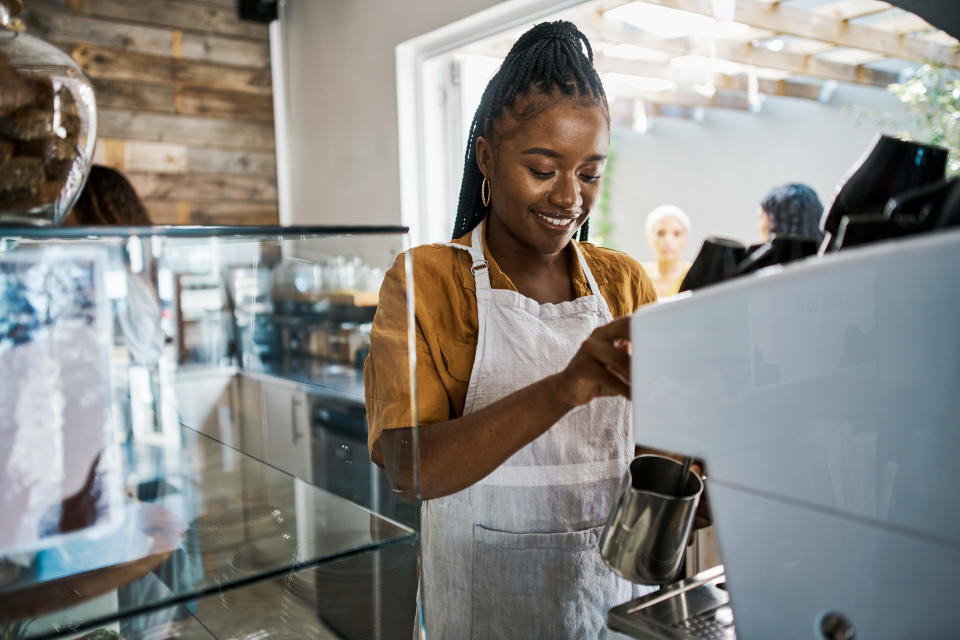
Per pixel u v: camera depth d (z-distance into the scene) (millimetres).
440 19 2418
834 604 467
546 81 882
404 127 2693
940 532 415
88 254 500
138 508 525
